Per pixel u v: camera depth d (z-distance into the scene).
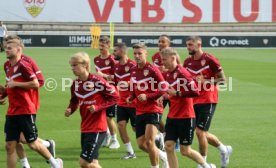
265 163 25.92
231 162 26.08
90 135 20.22
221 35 103.50
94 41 100.25
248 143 30.11
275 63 74.44
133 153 27.16
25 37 99.69
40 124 35.00
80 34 100.69
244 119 37.28
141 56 22.84
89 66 20.45
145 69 23.02
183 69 21.92
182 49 98.75
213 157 27.22
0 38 88.56
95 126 20.23
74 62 20.16
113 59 30.44
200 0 110.81
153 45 102.50
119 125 27.02
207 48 102.94
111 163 26.05
